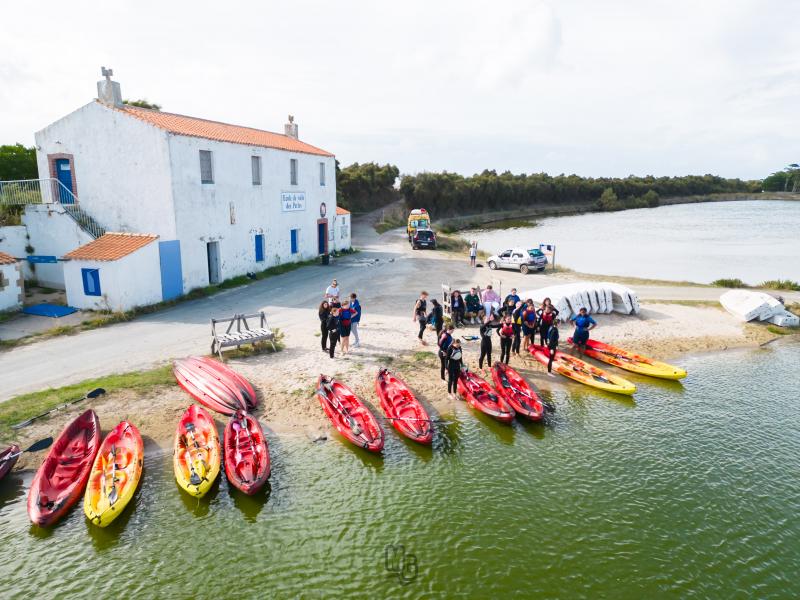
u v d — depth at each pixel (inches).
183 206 893.8
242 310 844.0
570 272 1245.7
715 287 1109.7
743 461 447.5
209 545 339.9
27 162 1405.0
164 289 866.1
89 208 935.7
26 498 384.2
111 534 348.5
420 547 339.9
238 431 450.0
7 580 309.7
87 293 800.9
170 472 411.8
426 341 705.6
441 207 3233.3
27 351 634.2
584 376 601.3
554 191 4200.3
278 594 301.7
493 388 577.9
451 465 435.2
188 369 566.6
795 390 599.5
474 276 1175.0
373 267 1291.8
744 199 5812.0
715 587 311.7
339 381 562.3
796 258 1647.4
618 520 369.4
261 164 1102.4
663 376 618.2
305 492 394.6
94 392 511.5
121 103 916.0
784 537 355.6
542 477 420.5
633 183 4879.4
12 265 789.2
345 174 2874.0
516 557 332.2
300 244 1302.9
